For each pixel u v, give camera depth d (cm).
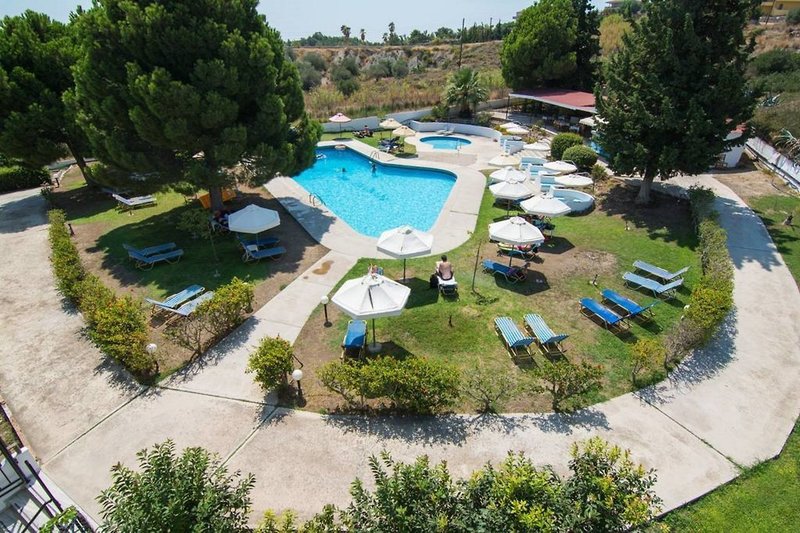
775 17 6344
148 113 1510
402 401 948
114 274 1545
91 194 2386
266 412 968
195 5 1523
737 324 1252
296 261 1623
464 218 2006
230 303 1177
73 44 2014
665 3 1772
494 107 4566
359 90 4784
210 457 858
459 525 593
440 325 1257
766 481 820
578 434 914
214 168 1731
